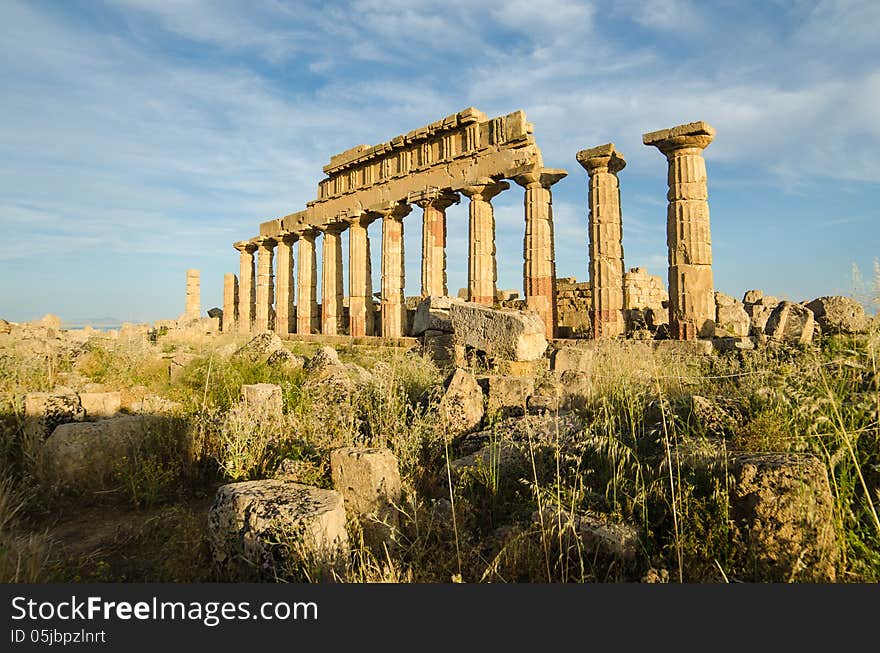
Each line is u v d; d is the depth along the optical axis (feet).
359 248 85.71
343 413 20.97
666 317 75.87
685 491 12.06
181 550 12.74
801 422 13.92
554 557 11.35
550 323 58.90
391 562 11.16
